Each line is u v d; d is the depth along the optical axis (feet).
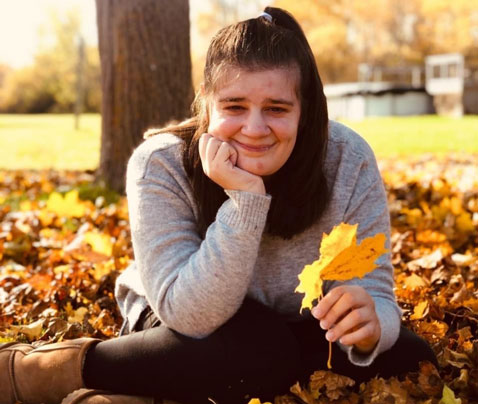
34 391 6.72
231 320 6.48
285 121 6.21
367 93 112.68
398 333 6.47
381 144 50.03
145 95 19.24
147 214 6.67
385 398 6.48
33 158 49.26
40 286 10.80
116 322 9.58
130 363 6.43
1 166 40.50
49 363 6.66
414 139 54.19
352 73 172.76
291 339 6.55
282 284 7.06
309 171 6.60
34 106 201.36
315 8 169.89
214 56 6.31
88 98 179.63
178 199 6.79
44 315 9.58
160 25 19.08
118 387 6.51
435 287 10.50
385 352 6.74
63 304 10.24
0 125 113.29
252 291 7.09
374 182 7.14
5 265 12.92
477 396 7.00
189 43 19.65
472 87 111.75
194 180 6.72
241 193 6.15
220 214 6.32
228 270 6.12
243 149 6.24
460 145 47.14
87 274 11.18
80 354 6.59
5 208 17.99
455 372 7.50
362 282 6.85
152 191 6.75
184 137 6.93
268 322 6.53
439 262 11.44
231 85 6.12
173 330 6.46
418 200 17.03
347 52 170.91
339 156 7.06
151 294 6.50
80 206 15.69
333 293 5.99
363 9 166.40
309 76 6.40
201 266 6.19
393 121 91.40
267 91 6.08
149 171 6.83
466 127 69.36
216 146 6.25
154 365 6.36
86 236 12.28
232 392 6.35
